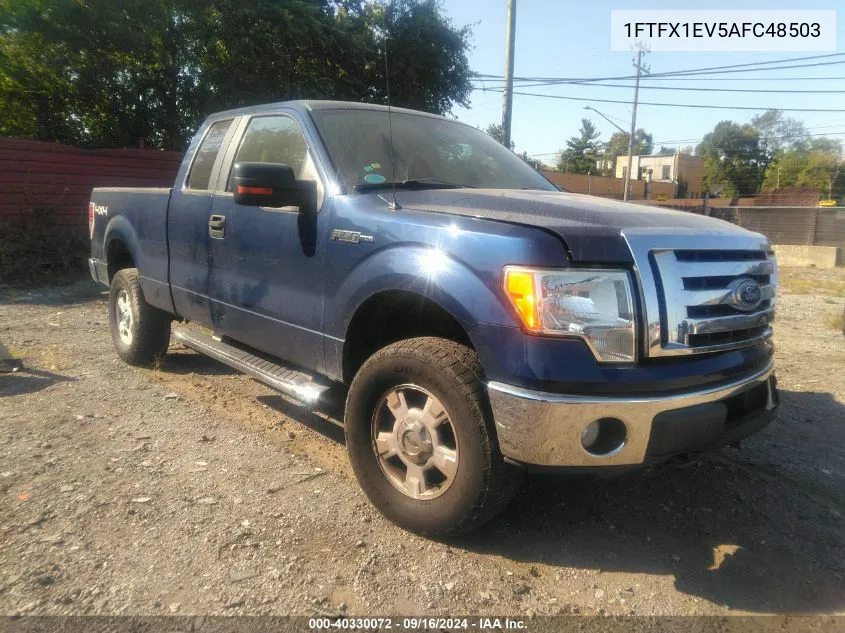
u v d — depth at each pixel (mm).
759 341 2975
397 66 15562
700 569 2828
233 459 3760
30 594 2494
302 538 2943
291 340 3662
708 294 2686
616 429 2537
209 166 4539
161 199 4918
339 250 3268
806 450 4152
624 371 2502
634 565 2844
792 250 18766
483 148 4398
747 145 65375
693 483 3643
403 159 3787
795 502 3451
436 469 2949
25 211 11023
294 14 14078
